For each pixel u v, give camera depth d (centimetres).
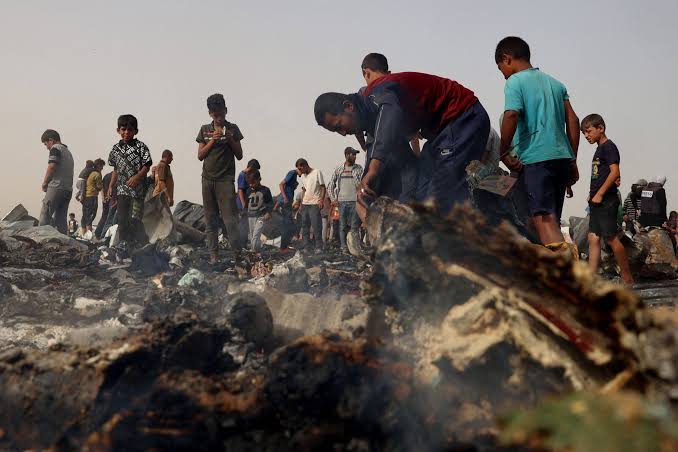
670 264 752
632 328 177
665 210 1125
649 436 121
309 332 348
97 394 221
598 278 187
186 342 253
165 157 1031
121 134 806
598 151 696
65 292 534
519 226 472
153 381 235
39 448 220
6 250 827
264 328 316
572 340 194
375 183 446
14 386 227
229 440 218
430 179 478
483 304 223
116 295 518
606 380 188
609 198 688
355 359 223
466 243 221
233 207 818
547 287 200
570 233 952
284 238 1302
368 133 470
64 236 923
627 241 756
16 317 440
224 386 242
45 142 1141
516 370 213
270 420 223
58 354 241
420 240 239
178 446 211
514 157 505
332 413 216
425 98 473
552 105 502
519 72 512
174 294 407
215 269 760
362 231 1128
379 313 259
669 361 161
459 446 196
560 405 130
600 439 122
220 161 811
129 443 210
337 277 636
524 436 129
